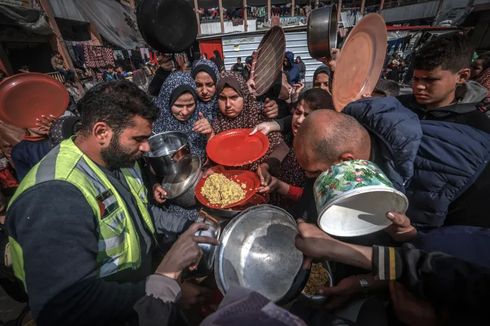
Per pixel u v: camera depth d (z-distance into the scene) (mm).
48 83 2088
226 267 1046
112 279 1054
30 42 6668
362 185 688
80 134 1066
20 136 3143
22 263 807
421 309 747
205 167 2365
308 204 1243
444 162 885
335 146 883
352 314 886
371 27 1417
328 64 2178
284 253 1095
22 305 2135
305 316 943
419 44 10680
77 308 800
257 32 12367
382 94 2492
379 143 956
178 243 1072
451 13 13516
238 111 2244
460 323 675
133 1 13180
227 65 13031
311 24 1969
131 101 990
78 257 837
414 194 958
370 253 787
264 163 1939
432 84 1163
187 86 2270
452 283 640
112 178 1148
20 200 843
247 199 1611
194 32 2559
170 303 916
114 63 10102
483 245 750
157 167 1866
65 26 8188
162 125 2486
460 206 921
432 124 973
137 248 1163
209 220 1358
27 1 6062
